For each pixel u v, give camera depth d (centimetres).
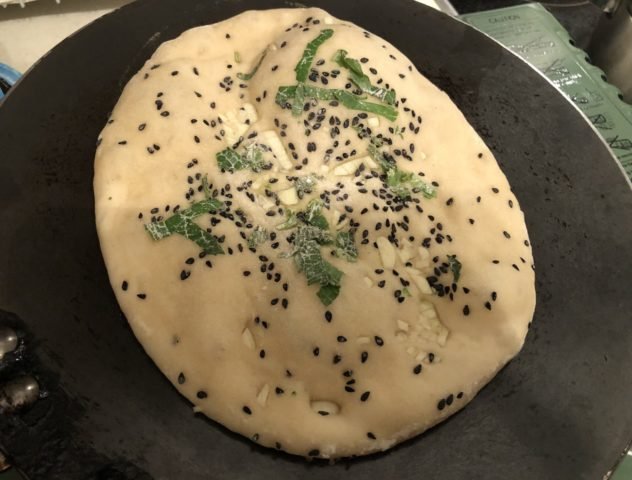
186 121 23
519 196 26
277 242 22
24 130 23
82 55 25
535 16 40
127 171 22
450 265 23
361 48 26
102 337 20
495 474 20
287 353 20
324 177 23
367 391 20
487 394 22
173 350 20
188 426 19
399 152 25
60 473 17
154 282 20
